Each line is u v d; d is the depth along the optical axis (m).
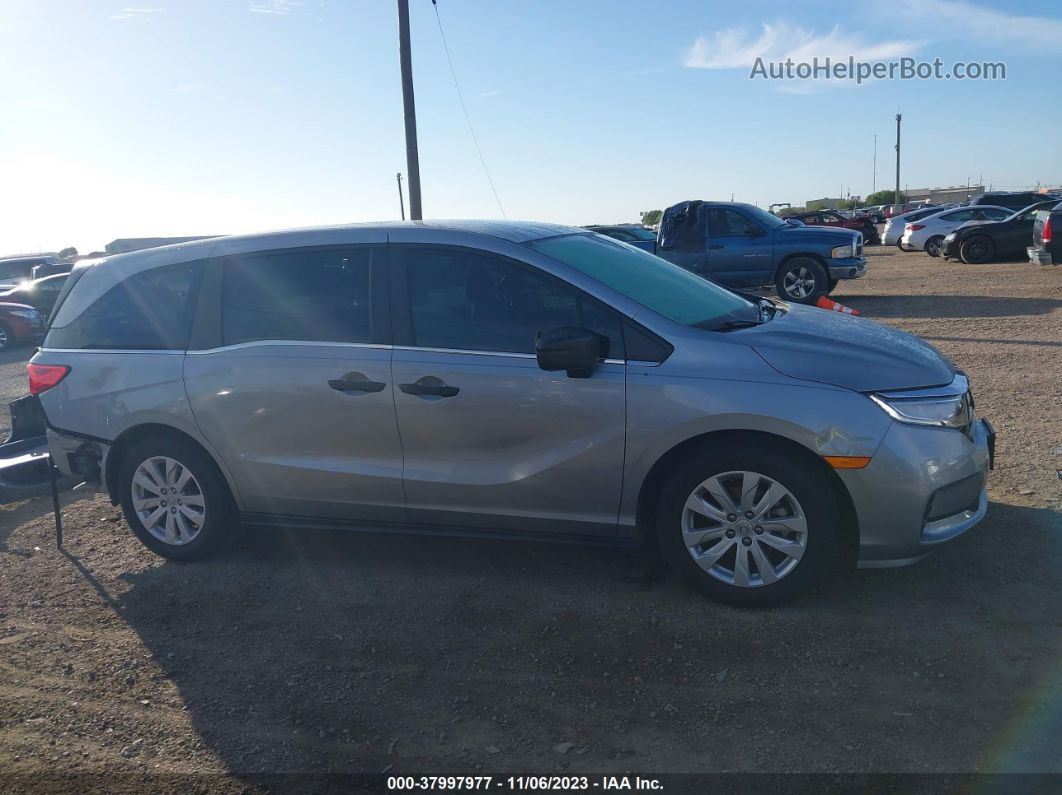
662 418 4.23
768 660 3.89
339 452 4.86
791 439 4.08
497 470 4.58
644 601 4.49
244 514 5.21
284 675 4.09
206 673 4.15
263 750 3.55
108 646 4.46
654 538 4.96
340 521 5.01
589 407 4.35
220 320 5.11
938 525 4.18
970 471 4.20
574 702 3.71
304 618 4.62
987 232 22.78
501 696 3.79
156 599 4.96
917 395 4.12
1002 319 12.95
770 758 3.27
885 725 3.40
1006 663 3.75
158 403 5.16
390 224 4.97
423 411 4.62
